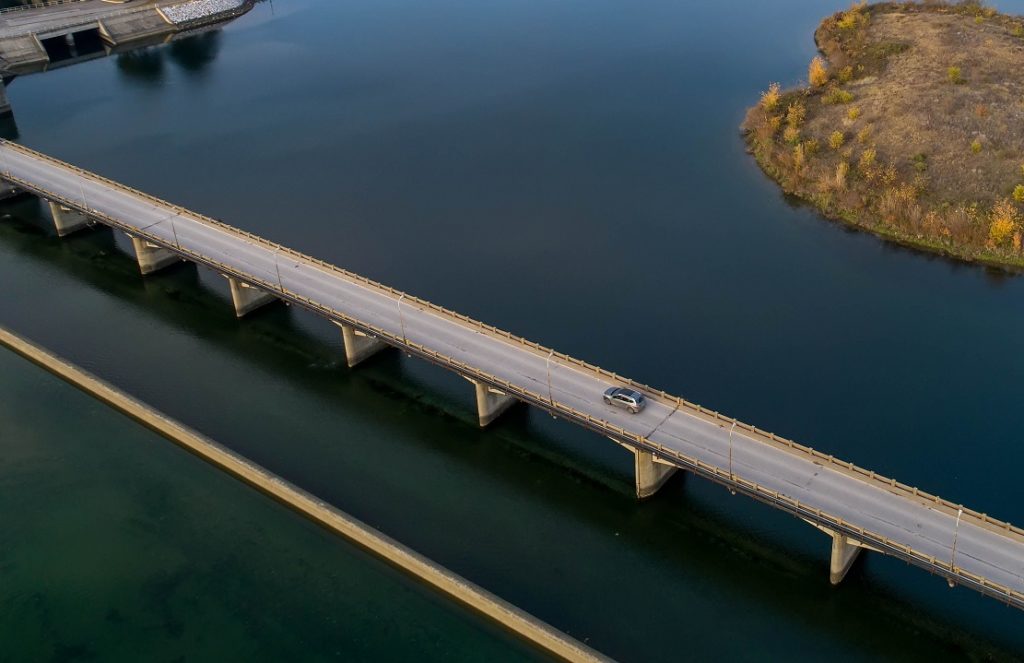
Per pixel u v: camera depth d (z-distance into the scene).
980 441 114.94
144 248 154.75
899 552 87.00
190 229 153.88
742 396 124.56
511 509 107.44
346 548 104.06
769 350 133.50
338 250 164.25
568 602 95.56
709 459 100.19
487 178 191.12
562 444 117.12
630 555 100.88
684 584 97.25
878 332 137.00
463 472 112.94
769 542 101.81
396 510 107.56
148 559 103.69
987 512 104.44
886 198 168.00
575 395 111.31
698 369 130.12
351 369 131.62
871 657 89.00
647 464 104.94
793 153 188.62
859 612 93.38
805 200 177.62
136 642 94.62
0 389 130.62
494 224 172.12
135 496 112.06
